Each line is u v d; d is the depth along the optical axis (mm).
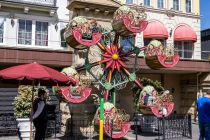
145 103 14922
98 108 13789
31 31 20156
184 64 23625
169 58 15516
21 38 19859
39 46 20266
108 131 12930
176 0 25703
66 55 18766
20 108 13945
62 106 17188
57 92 14242
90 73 14852
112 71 15188
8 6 19359
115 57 15242
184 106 26734
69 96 13859
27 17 20016
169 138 14727
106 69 15289
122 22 14078
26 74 9312
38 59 18125
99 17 17078
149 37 23484
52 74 9766
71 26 13680
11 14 19562
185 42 25719
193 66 23922
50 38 20594
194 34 25156
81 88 14031
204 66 24359
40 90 11547
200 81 25391
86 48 14945
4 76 9188
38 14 20297
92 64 14859
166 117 15180
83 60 16750
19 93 14266
